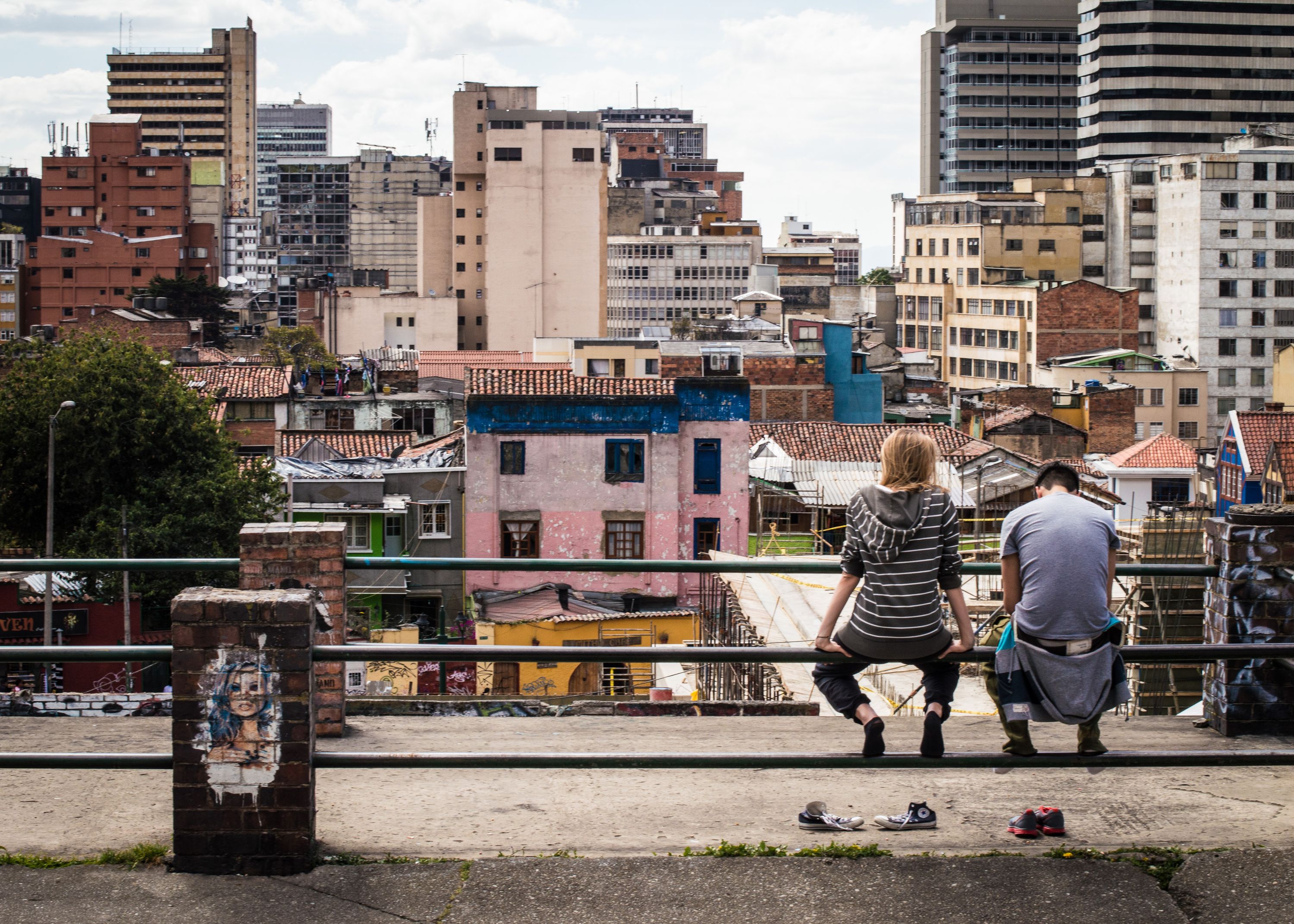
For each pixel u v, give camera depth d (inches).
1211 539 308.2
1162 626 903.1
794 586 1066.7
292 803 240.1
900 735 333.1
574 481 1963.6
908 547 249.4
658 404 1963.6
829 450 2429.9
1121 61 6673.2
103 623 1526.8
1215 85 6658.5
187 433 1935.3
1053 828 261.0
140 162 6609.3
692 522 1989.4
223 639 239.3
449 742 328.8
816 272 7539.4
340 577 333.4
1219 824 268.1
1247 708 309.1
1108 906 229.3
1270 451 2260.1
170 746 322.7
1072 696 252.5
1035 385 4751.5
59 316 6250.0
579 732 340.5
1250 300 5182.1
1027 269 5438.0
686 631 1610.5
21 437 1860.2
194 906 229.1
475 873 240.7
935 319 5649.6
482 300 5920.3
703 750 319.6
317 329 5374.0
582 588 1918.1
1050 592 253.0
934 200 5723.4
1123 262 5502.0
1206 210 5162.4
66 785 293.4
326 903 230.4
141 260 6269.7
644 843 258.8
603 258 5841.5
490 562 274.1
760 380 3297.2
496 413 1947.6
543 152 5772.6
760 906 229.5
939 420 3612.2
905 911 227.6
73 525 1923.0
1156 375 4298.7
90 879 238.2
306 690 239.5
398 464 2027.6
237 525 1847.9
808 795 288.5
